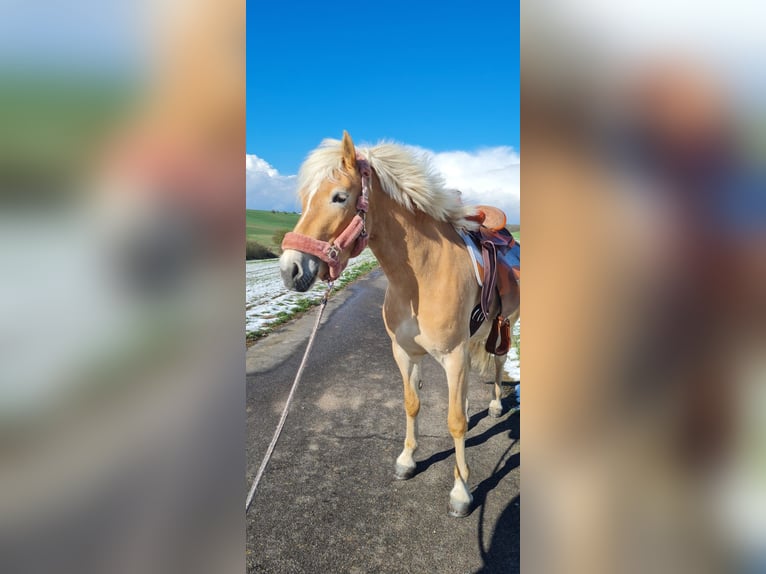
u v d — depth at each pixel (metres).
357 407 3.08
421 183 1.83
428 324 1.88
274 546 1.73
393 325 2.03
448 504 2.01
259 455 2.42
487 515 1.94
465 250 2.04
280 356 4.25
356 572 1.61
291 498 2.04
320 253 1.57
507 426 2.81
